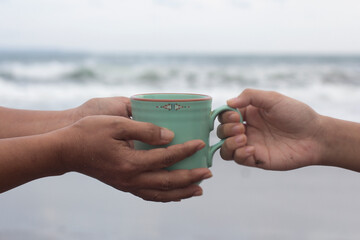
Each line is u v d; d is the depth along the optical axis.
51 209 1.03
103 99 0.63
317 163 0.58
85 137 0.45
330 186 1.16
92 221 0.98
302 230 0.92
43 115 0.63
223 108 0.51
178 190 0.50
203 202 1.07
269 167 0.58
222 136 0.53
